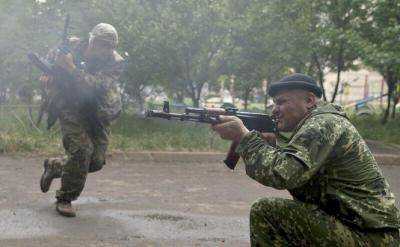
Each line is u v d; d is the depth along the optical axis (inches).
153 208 249.3
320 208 123.7
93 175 317.1
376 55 464.1
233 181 321.4
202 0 454.9
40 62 217.3
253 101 690.2
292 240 126.0
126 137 418.3
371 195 120.7
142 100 543.5
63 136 223.6
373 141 509.7
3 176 300.2
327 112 124.0
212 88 568.1
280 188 118.9
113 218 229.0
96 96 221.3
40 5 480.4
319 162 117.8
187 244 199.5
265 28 481.1
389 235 120.1
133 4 452.4
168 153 378.0
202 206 257.9
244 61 489.7
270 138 132.4
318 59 591.8
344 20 540.1
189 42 460.1
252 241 131.1
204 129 474.6
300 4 490.9
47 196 260.4
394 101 697.6
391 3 498.0
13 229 207.0
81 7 470.9
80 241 196.1
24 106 531.5
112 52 225.8
